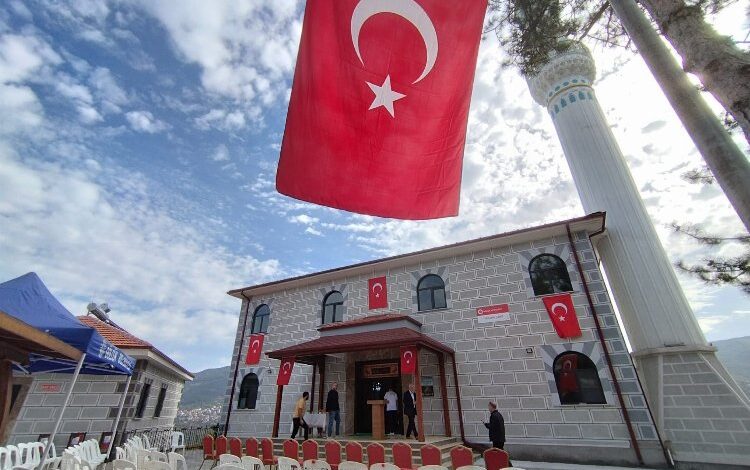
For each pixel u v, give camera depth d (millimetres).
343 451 11367
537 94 19469
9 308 6457
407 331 12773
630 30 3303
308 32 4137
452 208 4410
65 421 13617
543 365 12336
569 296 12789
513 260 14281
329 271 17641
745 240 7391
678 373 11453
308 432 13453
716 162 2562
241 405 17328
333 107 4109
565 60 18000
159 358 16266
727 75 2645
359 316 16484
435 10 4594
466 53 4645
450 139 4520
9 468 7078
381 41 4391
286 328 17984
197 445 18141
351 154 4113
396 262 16375
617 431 10805
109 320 19328
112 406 14242
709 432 10258
